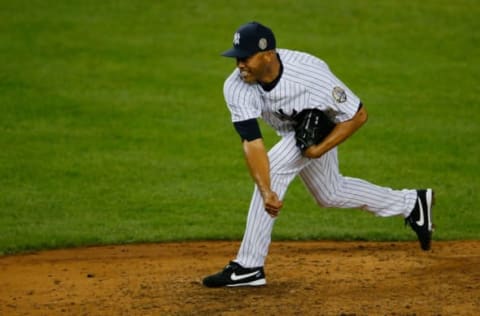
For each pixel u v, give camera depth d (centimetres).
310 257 3158
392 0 7700
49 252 3384
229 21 7112
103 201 4091
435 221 3841
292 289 2695
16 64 6184
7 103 5503
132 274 2942
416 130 5206
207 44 6662
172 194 4200
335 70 6247
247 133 2600
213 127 5222
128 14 7225
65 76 6000
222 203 4088
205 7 7388
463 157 4797
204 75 6097
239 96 2606
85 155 4728
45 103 5528
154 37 6781
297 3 7512
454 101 5741
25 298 2698
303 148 2622
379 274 2855
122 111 5438
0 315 2536
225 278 2708
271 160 2678
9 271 3056
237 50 2545
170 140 5000
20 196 4134
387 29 7069
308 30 6981
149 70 6159
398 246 3381
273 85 2597
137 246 3469
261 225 2695
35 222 3794
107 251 3384
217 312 2484
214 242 3541
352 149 4891
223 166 4619
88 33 6825
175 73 6119
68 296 2700
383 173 4534
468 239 3544
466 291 2612
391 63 6419
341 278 2816
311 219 3891
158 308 2542
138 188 4278
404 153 4844
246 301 2581
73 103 5544
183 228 3716
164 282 2812
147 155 4756
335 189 2859
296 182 4428
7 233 3628
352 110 2617
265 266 3011
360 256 3150
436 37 6944
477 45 6800
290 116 2655
